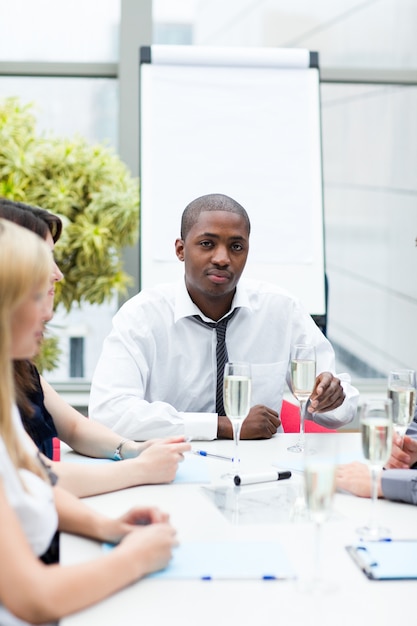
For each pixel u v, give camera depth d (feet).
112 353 8.32
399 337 14.51
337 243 14.21
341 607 3.96
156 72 11.66
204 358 8.80
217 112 11.71
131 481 5.93
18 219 6.64
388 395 6.36
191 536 4.92
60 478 5.65
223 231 8.27
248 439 7.53
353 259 14.28
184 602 4.01
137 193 12.40
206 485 6.02
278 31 13.88
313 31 13.89
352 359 14.35
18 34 13.51
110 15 13.58
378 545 4.74
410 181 14.34
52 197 12.10
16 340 4.35
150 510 4.86
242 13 13.83
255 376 9.13
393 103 14.20
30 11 13.50
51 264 4.44
